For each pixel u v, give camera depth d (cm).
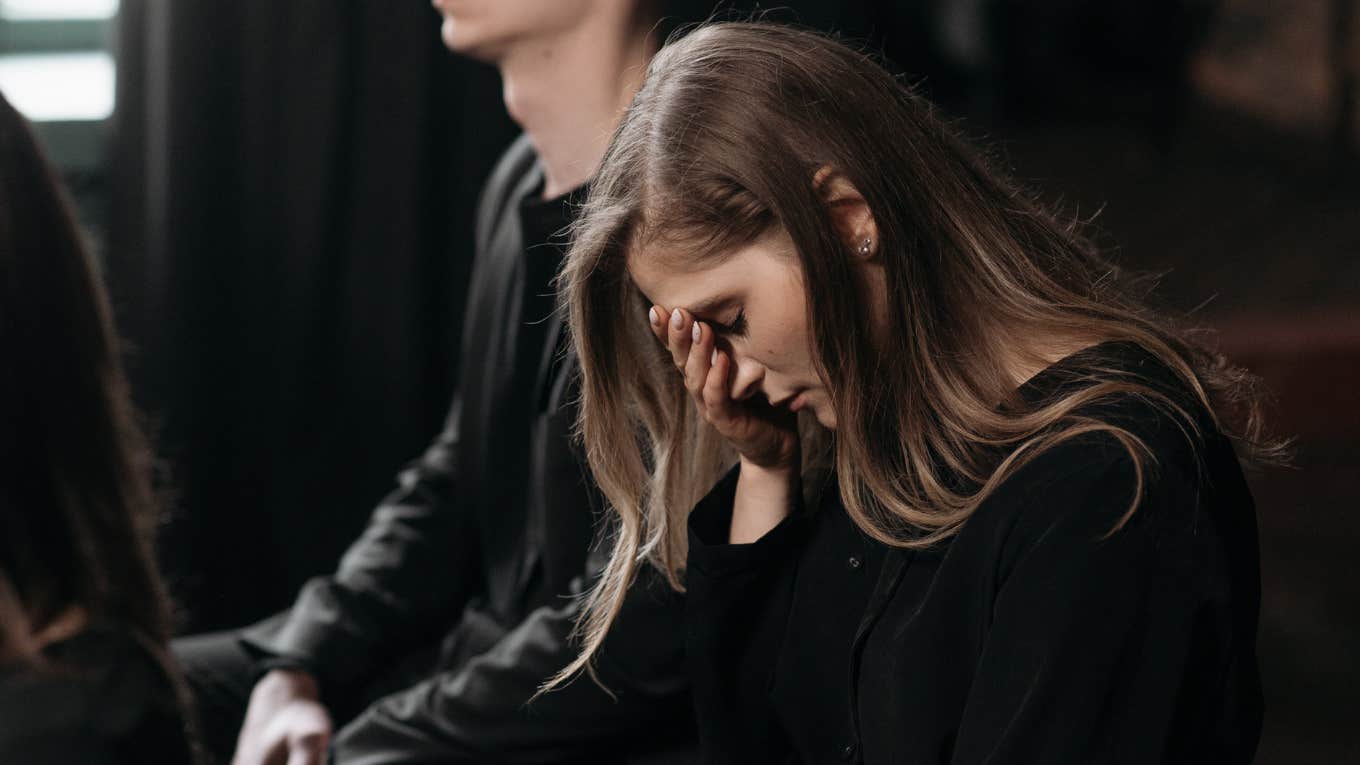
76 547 121
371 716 227
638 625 206
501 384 246
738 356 164
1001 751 144
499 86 412
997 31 685
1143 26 713
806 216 151
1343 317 548
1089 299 165
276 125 391
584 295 171
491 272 258
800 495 183
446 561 263
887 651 164
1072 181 659
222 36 384
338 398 405
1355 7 684
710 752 188
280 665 244
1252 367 529
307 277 396
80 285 125
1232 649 150
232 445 399
